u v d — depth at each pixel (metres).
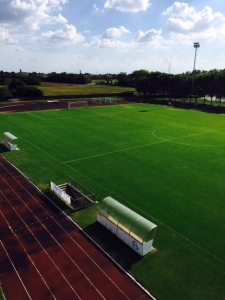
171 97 110.25
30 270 16.20
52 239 19.08
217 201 24.84
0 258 17.17
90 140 43.91
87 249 18.05
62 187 26.98
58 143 41.78
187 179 29.44
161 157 36.38
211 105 85.81
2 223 20.94
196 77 90.69
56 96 100.31
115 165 33.09
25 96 96.88
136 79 113.06
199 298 14.41
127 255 17.58
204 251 18.11
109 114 69.31
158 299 14.32
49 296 14.41
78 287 15.01
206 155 37.53
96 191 26.25
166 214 22.53
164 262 17.02
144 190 26.66
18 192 25.78
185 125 57.22
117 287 15.04
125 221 18.50
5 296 14.35
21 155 35.91
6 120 57.84
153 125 56.69
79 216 21.95
